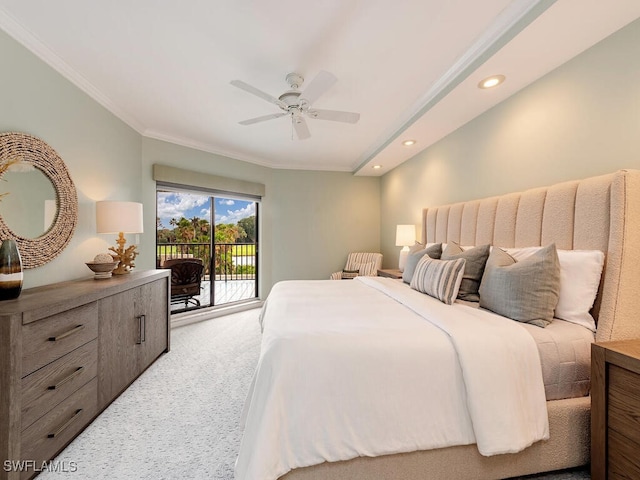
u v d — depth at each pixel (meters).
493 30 1.81
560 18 1.54
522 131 2.28
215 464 1.49
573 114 1.90
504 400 1.23
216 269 4.62
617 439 1.17
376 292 2.43
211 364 2.68
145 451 1.57
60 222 2.23
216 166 4.33
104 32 1.89
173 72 2.34
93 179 2.67
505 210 2.29
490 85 2.23
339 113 2.41
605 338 1.43
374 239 5.45
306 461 1.15
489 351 1.29
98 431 1.74
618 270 1.48
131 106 2.95
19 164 1.89
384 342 1.30
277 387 1.18
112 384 2.03
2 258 1.53
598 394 1.24
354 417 1.20
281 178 5.13
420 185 3.90
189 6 1.65
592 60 1.78
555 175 2.02
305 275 5.20
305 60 2.16
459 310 1.73
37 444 1.39
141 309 2.45
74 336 1.65
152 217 3.62
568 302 1.59
